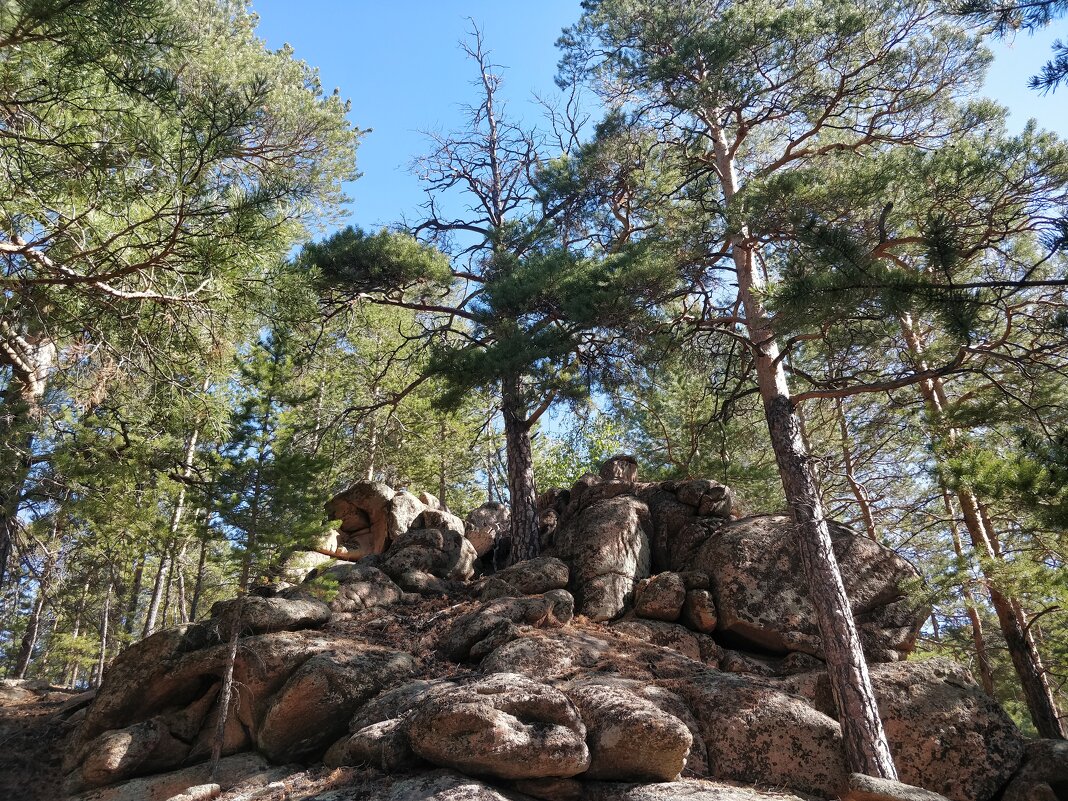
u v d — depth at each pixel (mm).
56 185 8570
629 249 17219
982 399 15500
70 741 12508
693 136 19016
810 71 17016
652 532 17703
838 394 13438
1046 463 10508
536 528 18797
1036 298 15203
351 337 23031
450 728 9828
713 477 21375
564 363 18125
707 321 16359
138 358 10562
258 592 15492
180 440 16375
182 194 8211
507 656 12641
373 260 19172
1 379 13508
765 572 15336
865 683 11562
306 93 21391
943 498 20938
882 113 17766
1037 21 8625
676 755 10039
